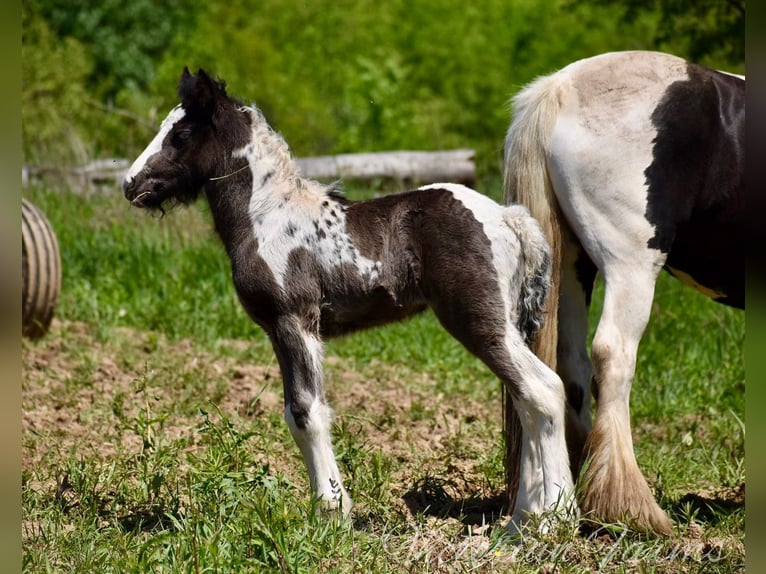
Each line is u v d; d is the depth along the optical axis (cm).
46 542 891
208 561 827
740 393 1379
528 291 948
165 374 1476
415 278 945
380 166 2458
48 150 2586
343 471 1070
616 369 950
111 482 1055
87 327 1739
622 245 958
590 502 941
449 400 1443
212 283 1881
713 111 970
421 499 1048
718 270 1020
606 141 959
